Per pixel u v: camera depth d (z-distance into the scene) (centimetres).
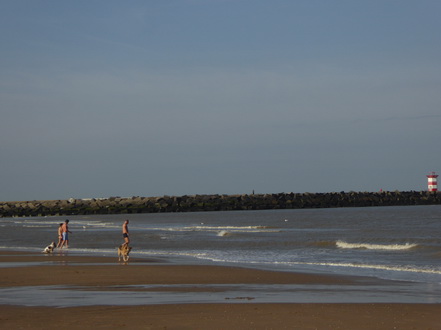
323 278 2464
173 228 8325
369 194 19375
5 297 1942
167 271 2722
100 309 1689
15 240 5947
